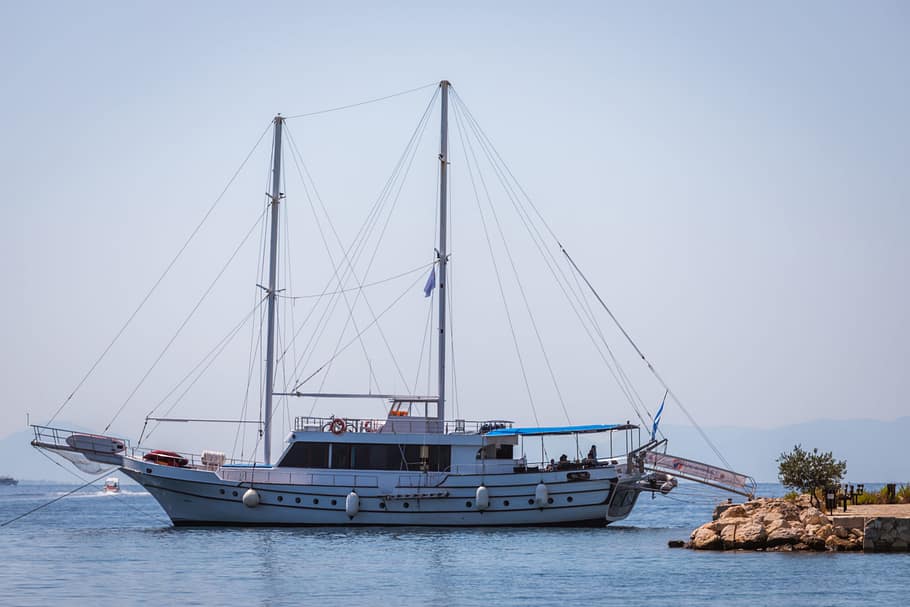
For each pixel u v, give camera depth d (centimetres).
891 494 11531
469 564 8375
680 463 12038
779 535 9094
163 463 11588
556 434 11494
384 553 9138
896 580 7194
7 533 11731
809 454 11631
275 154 12612
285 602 6525
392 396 11788
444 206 12362
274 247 12444
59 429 11356
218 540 10212
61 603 6494
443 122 12562
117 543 10225
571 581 7400
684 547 9538
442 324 12100
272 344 12250
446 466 11406
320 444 11338
